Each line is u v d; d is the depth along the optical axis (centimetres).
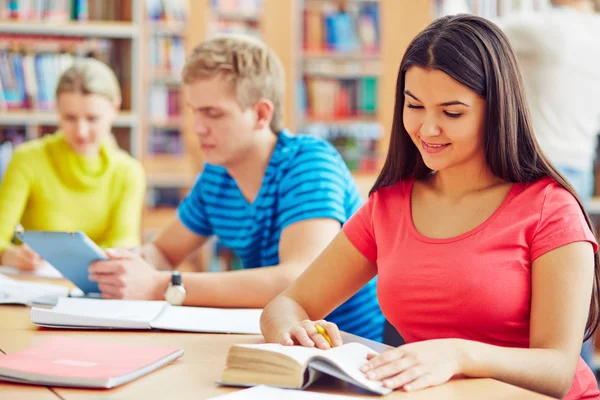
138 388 99
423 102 118
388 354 100
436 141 119
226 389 99
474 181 124
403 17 418
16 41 365
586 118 319
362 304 175
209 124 175
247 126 177
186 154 464
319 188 171
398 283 125
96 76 259
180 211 208
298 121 427
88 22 364
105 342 127
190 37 425
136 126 370
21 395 96
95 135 261
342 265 137
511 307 116
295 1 421
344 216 172
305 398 90
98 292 173
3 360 107
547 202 118
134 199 271
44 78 368
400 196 134
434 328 123
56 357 109
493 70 116
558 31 307
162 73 476
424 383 98
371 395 95
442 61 115
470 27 117
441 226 125
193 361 114
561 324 110
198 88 174
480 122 118
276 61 182
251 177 183
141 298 160
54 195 261
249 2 485
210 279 161
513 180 122
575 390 120
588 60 313
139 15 369
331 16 428
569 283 112
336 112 430
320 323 117
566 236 115
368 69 430
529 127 121
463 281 118
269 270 163
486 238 119
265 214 180
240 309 156
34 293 171
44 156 262
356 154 430
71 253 162
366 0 430
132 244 263
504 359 104
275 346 104
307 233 168
